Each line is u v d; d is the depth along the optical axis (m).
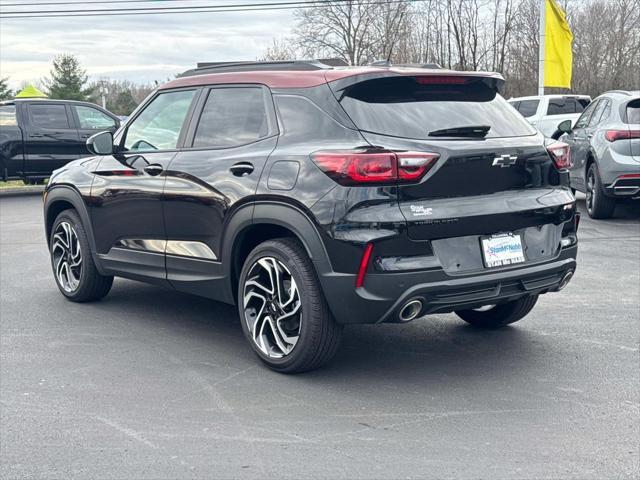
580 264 8.20
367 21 45.56
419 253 4.36
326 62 5.32
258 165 4.83
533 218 4.75
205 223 5.24
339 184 4.37
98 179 6.26
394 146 4.39
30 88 41.66
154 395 4.57
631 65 40.62
